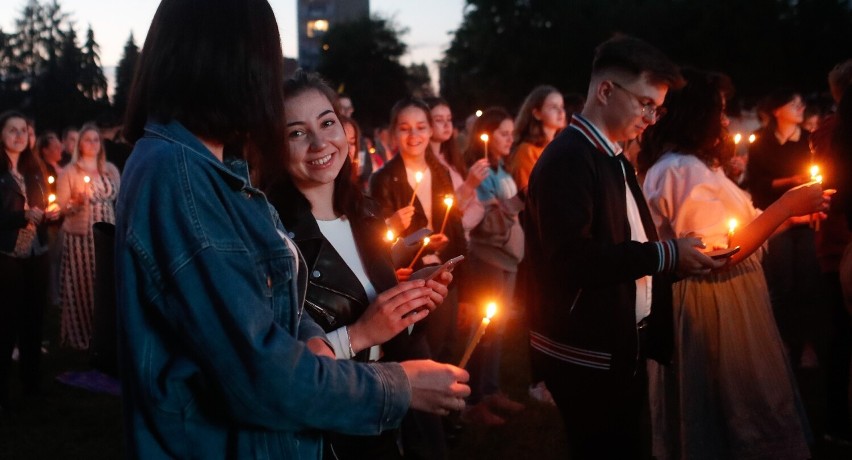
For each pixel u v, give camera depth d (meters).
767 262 5.59
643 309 2.93
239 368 1.34
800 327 5.56
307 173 2.18
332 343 1.90
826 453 4.12
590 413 2.71
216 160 1.45
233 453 1.46
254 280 1.40
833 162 3.60
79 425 4.82
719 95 3.28
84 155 6.00
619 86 2.71
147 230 1.38
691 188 3.22
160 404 1.39
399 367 1.58
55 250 8.19
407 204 4.26
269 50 1.49
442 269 1.99
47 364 6.10
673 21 28.64
